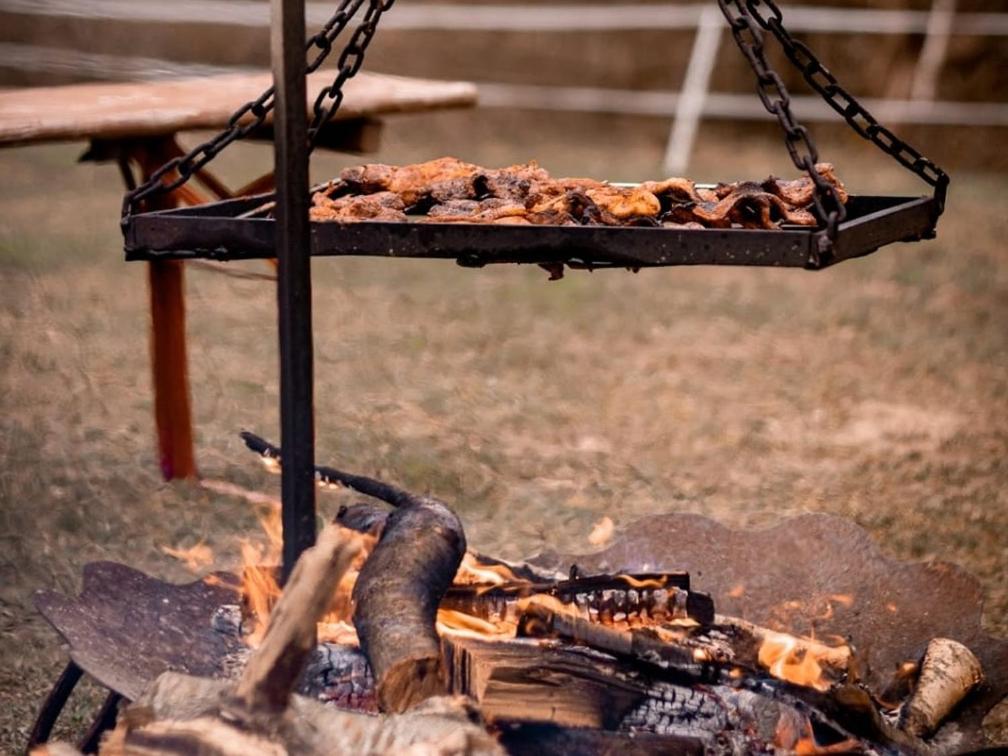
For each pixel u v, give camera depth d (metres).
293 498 2.71
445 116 16.98
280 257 2.59
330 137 5.41
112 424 6.65
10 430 6.47
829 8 16.17
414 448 6.39
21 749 3.79
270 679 2.39
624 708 2.71
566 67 16.97
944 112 15.55
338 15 2.70
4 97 5.07
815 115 16.03
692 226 2.69
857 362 8.41
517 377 7.82
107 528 5.36
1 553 5.09
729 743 2.67
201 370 7.55
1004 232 12.23
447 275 10.49
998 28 15.51
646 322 9.28
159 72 10.15
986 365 8.38
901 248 11.72
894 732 2.85
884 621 3.43
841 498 6.07
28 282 9.33
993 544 5.56
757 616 3.46
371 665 2.59
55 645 4.46
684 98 15.33
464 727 2.34
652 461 6.50
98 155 5.09
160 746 2.39
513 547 5.29
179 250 2.63
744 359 8.43
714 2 16.34
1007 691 3.23
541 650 2.77
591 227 2.44
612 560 3.66
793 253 2.35
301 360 2.64
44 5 15.25
